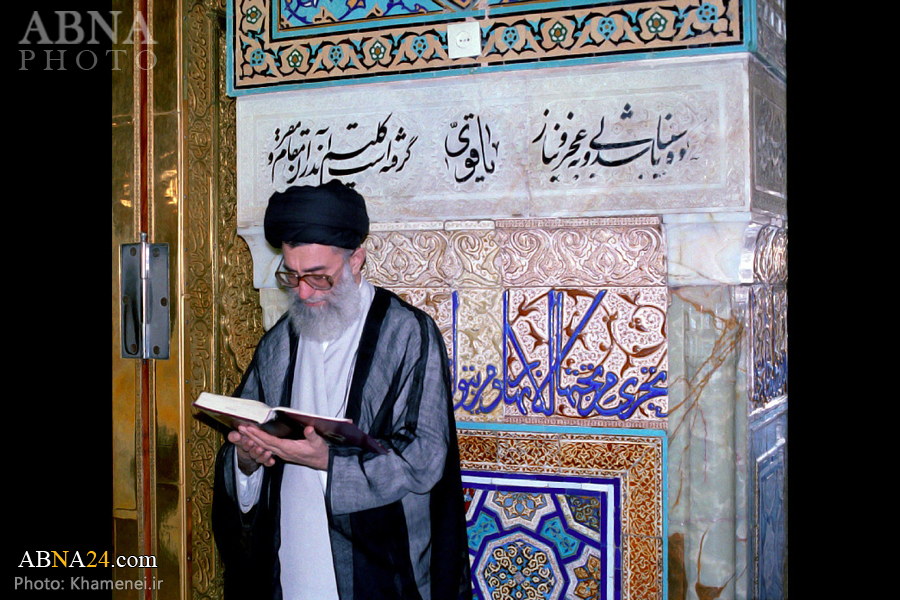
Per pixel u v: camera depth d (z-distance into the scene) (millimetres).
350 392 1828
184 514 2340
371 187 2273
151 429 2369
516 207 2150
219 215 2465
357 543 1767
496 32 2154
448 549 1874
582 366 2139
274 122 2369
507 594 2201
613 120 2068
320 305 1846
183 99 2344
